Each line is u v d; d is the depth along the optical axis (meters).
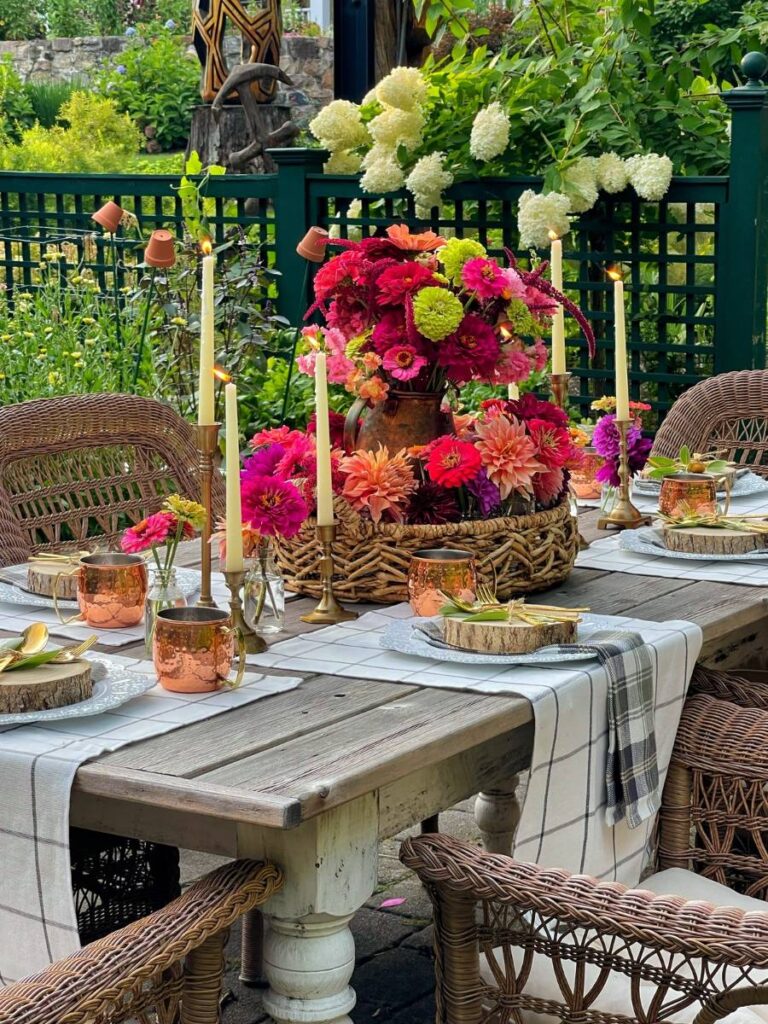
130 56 14.65
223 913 1.54
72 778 1.62
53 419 2.95
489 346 2.36
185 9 17.45
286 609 2.34
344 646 2.12
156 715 1.81
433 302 2.31
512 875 1.60
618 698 2.01
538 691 1.87
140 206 6.46
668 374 5.27
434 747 1.70
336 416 2.53
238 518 2.04
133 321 5.85
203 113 7.10
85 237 6.04
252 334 5.75
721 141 5.35
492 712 1.80
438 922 1.71
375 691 1.91
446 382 2.49
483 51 5.72
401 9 7.50
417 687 1.92
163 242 2.33
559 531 2.43
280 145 6.95
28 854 1.66
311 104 13.59
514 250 5.63
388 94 5.49
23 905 1.68
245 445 5.64
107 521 3.01
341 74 7.50
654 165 4.98
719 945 1.46
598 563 2.67
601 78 5.24
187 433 3.17
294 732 1.74
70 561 2.44
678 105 5.32
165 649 1.90
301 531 2.38
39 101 14.16
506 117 5.28
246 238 6.07
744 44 5.42
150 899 2.45
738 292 5.01
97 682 1.90
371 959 2.82
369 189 5.60
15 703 1.77
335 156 5.94
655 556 2.73
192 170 6.14
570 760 1.93
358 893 1.69
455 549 2.33
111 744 1.69
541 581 2.42
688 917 1.50
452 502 2.41
